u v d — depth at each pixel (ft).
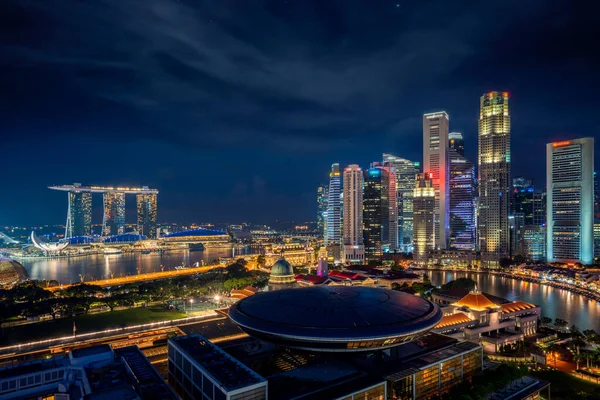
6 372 511.81
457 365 603.67
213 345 566.77
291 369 556.51
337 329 516.73
